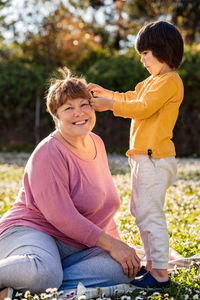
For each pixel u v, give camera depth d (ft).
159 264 9.72
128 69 44.01
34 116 45.88
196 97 44.42
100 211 10.18
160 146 10.12
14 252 9.08
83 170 9.84
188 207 18.16
